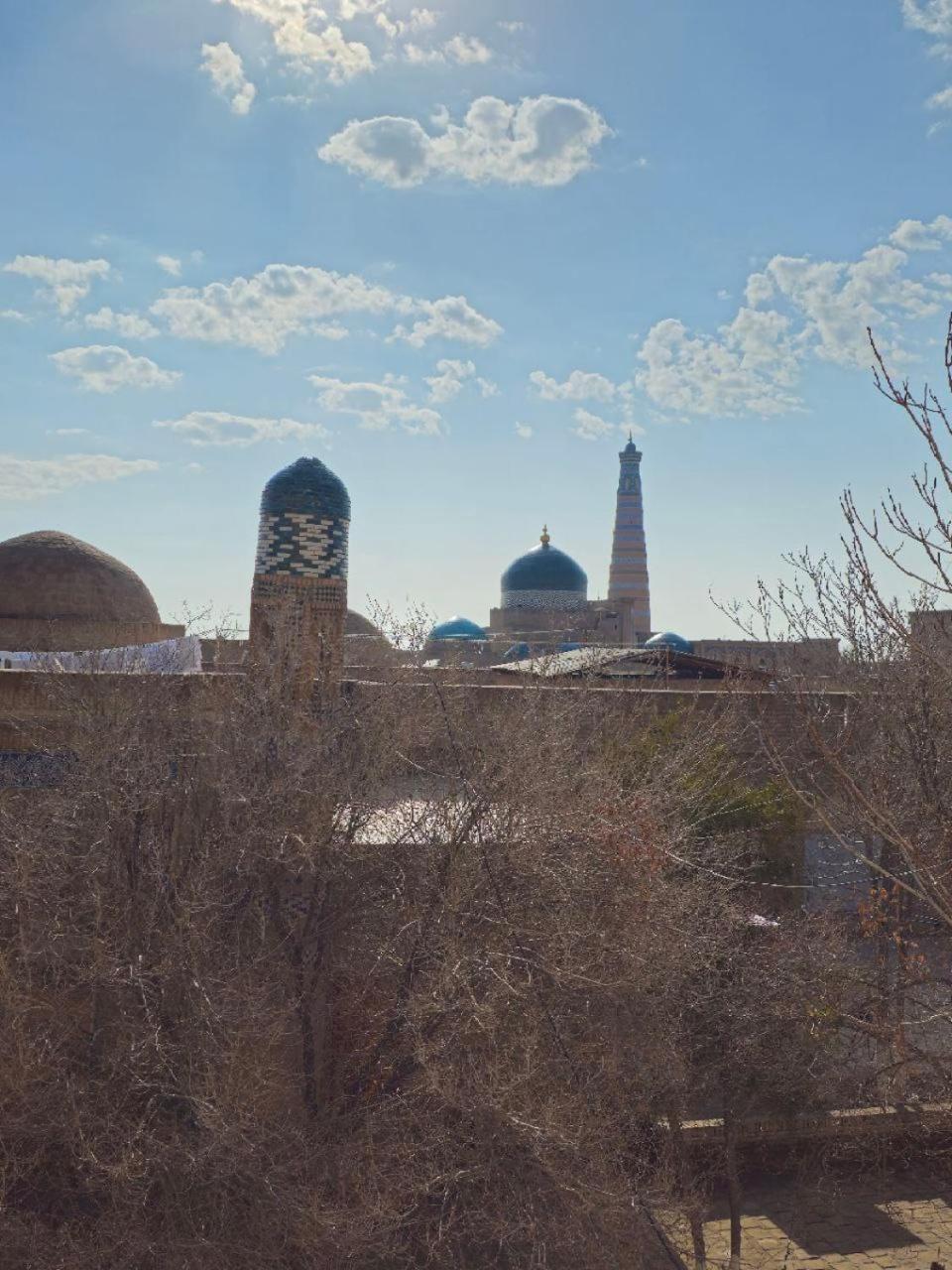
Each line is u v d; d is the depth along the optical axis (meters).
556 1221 6.23
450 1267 6.36
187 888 7.09
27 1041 6.25
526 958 7.04
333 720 8.35
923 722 7.59
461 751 7.93
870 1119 9.38
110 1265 5.82
